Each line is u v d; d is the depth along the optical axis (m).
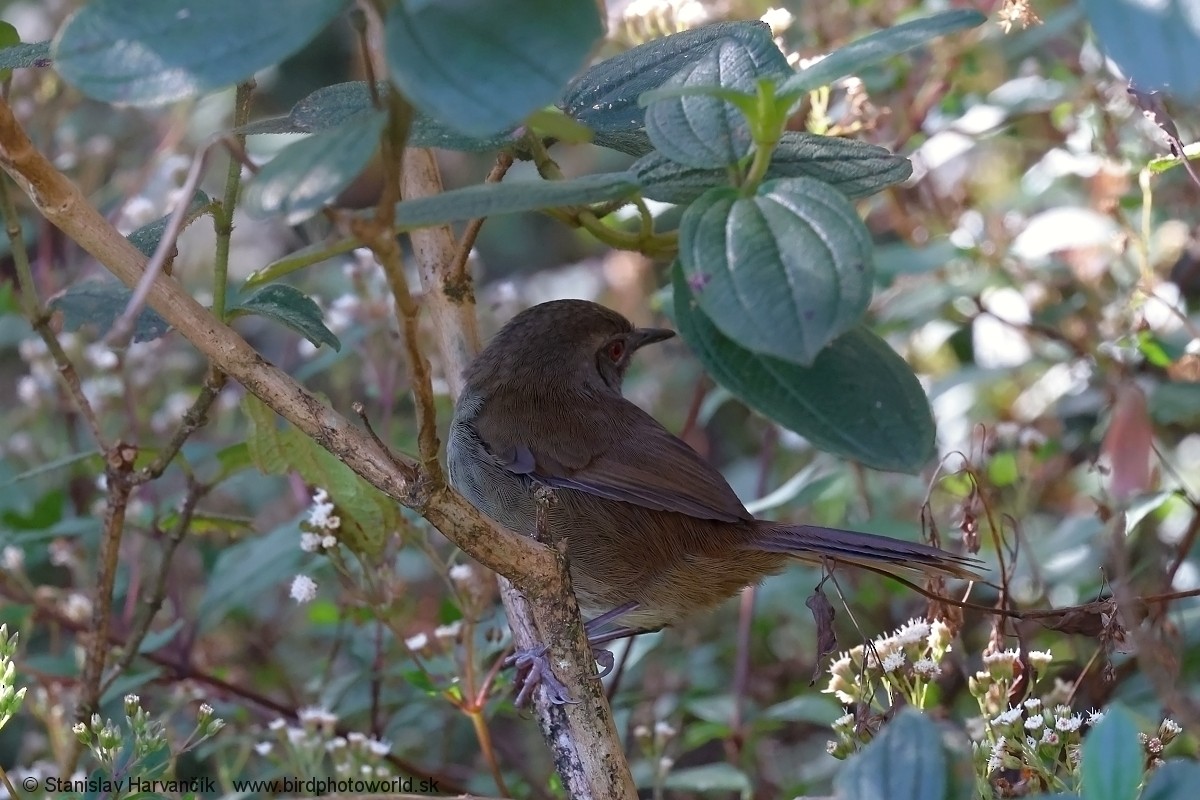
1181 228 10.73
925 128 11.28
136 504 10.97
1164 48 4.07
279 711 9.80
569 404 8.91
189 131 14.79
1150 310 10.40
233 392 12.74
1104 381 10.09
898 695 7.26
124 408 11.83
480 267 15.97
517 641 7.50
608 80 6.64
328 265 13.80
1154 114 7.65
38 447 11.70
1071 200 11.47
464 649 8.88
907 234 11.70
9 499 10.79
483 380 8.98
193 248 14.34
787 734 11.34
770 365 5.27
